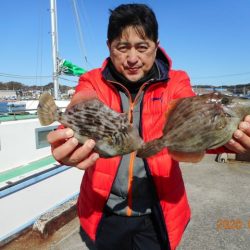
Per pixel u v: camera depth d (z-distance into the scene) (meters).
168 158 0.78
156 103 0.77
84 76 0.86
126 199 0.81
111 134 0.61
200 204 1.89
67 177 1.90
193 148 0.61
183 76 0.83
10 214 1.56
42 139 1.98
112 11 0.75
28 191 1.65
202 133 0.60
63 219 1.71
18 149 1.82
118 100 0.80
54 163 1.90
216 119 0.59
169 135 0.62
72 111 0.63
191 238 1.50
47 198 1.76
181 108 0.62
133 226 0.83
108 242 0.86
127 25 0.71
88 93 0.64
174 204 0.80
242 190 2.12
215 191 2.11
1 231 1.52
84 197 0.85
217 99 0.61
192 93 0.79
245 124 0.57
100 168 0.79
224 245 1.43
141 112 0.78
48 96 0.63
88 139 0.60
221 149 0.67
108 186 0.80
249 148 0.59
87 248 1.48
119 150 0.62
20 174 1.67
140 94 0.80
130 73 0.75
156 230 0.84
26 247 1.50
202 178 2.39
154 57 0.77
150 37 0.72
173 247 0.80
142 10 0.71
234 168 2.64
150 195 0.82
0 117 1.95
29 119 1.95
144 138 0.76
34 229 1.61
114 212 0.83
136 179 0.80
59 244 1.52
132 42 0.72
